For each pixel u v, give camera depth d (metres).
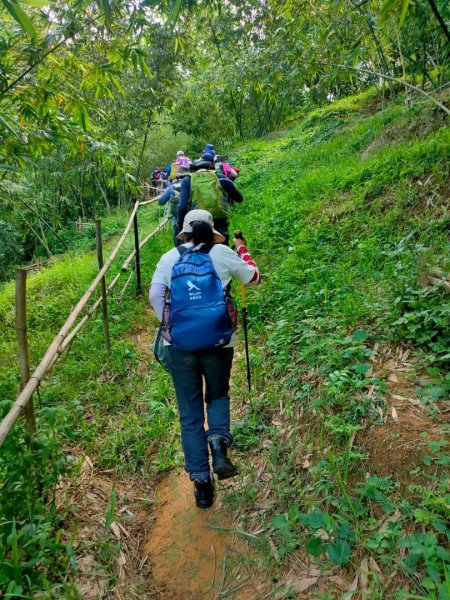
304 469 2.61
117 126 13.16
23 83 3.79
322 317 3.75
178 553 2.40
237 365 3.85
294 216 6.03
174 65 12.43
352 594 1.91
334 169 7.05
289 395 3.18
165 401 3.64
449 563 1.84
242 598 2.11
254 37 10.01
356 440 2.56
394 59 8.55
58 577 2.09
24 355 2.39
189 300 2.36
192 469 2.41
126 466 2.99
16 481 2.11
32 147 4.30
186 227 2.64
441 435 2.34
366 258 4.29
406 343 3.08
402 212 4.73
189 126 16.67
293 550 2.21
